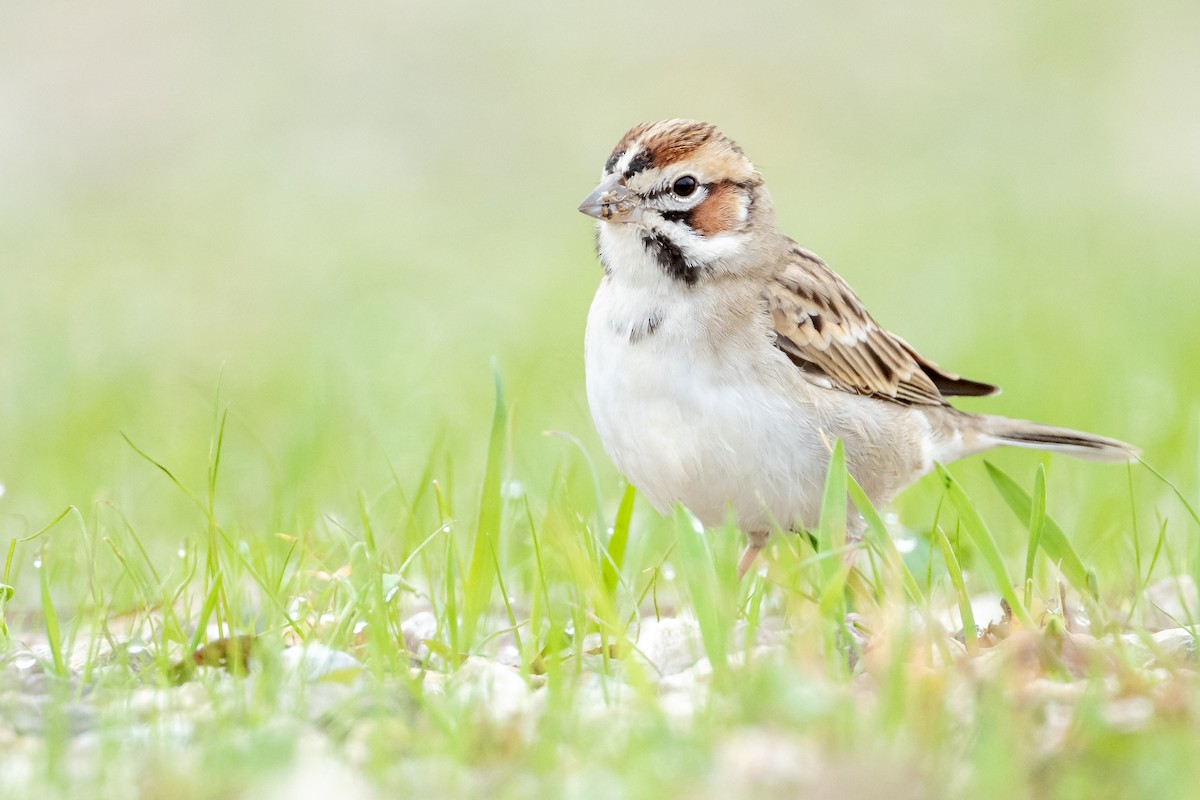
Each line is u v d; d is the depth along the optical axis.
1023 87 36.72
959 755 5.89
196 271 25.48
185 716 6.69
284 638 8.07
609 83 35.94
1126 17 39.50
